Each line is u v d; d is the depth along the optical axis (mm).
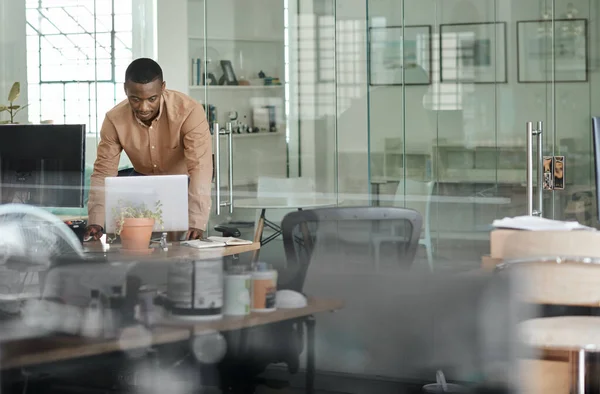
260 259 2047
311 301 1966
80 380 2164
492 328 1869
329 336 1952
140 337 2107
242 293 2016
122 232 3252
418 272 1937
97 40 6703
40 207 3488
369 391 1920
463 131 5887
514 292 1904
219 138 6418
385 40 6129
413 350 1884
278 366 1975
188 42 6465
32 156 3555
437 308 1887
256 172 6676
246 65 6734
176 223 3504
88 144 6762
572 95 5543
